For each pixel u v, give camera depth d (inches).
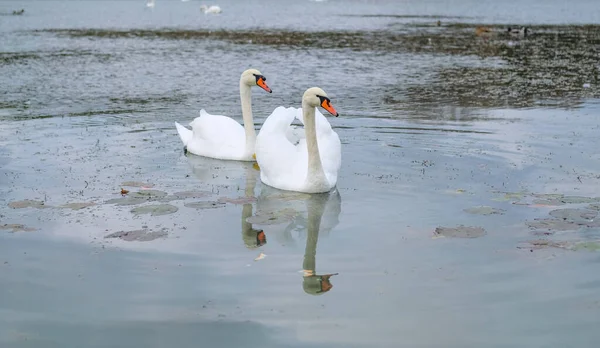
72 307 237.9
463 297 243.0
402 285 253.1
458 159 438.9
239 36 1363.2
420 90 745.0
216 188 385.7
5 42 1214.9
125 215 333.1
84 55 1050.1
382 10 2204.7
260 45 1209.4
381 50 1138.0
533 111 615.5
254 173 422.0
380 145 479.5
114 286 253.9
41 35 1344.7
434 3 2613.2
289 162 389.4
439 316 229.3
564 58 1023.0
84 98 691.4
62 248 290.2
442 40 1280.8
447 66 947.3
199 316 230.8
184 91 740.7
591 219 318.3
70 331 221.6
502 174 402.3
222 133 463.2
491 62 987.3
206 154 464.1
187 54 1076.5
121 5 2386.8
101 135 514.0
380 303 239.3
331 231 312.5
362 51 1125.1
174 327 223.9
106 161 437.1
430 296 244.1
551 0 2738.7
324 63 978.7
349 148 470.3
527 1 2694.4
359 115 597.6
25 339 216.8
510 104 653.9
